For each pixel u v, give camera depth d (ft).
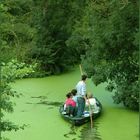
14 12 113.09
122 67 69.92
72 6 105.91
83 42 98.27
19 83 90.68
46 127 61.00
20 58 100.89
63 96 78.23
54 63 101.09
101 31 69.62
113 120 63.41
